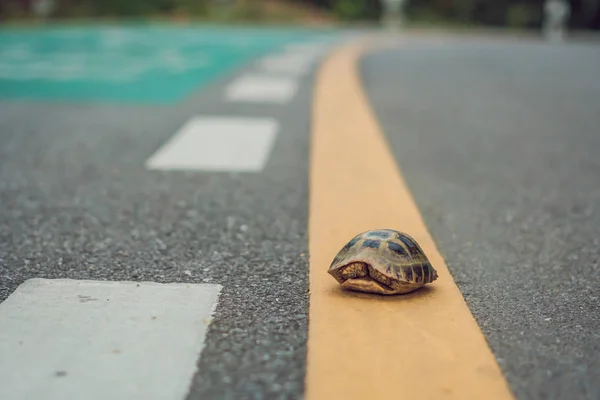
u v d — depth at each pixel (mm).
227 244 1025
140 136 1794
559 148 1783
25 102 2412
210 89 2820
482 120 2244
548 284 917
